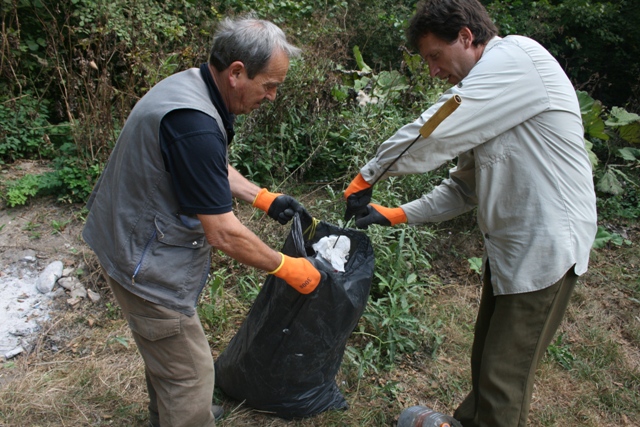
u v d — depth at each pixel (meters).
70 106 3.92
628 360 3.14
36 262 3.25
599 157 5.78
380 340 2.84
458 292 3.62
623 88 8.01
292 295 2.05
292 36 4.96
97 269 3.24
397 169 2.00
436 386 2.73
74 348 2.76
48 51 4.14
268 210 2.22
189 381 1.89
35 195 3.77
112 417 2.35
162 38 4.72
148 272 1.72
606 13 7.71
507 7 8.06
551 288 1.89
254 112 4.20
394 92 4.79
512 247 1.91
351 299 2.09
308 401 2.34
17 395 2.42
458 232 4.18
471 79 1.84
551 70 1.86
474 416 2.18
